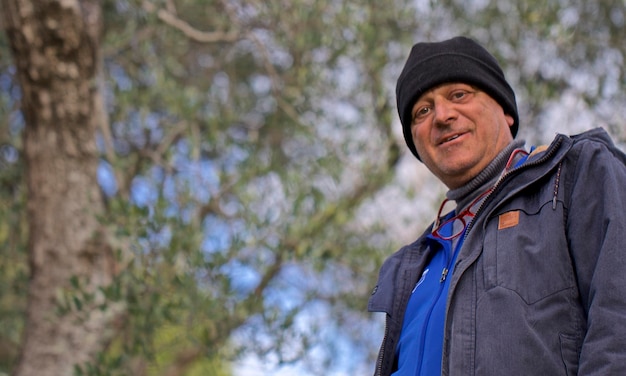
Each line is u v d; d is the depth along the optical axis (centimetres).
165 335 530
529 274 193
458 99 243
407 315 231
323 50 581
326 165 566
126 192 532
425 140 245
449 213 251
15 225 548
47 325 466
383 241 588
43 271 476
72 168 480
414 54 254
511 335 187
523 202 205
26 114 481
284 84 600
